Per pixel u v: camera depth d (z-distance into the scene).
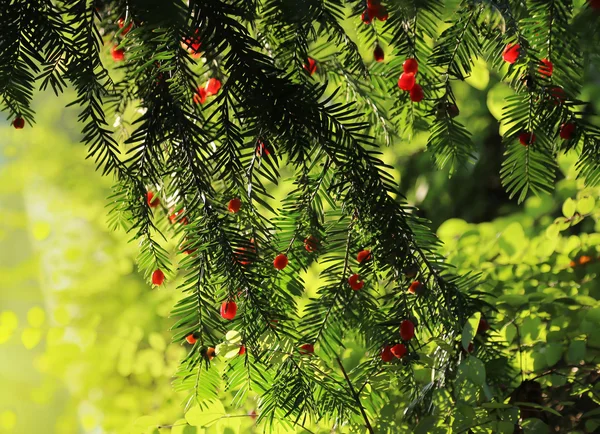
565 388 1.49
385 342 1.30
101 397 2.17
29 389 2.59
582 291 1.55
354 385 1.36
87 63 1.26
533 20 1.27
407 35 1.28
